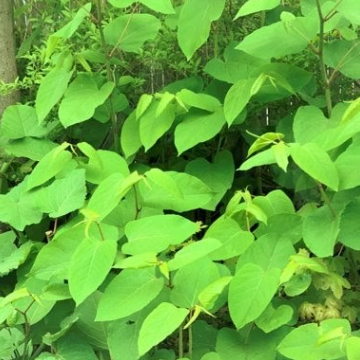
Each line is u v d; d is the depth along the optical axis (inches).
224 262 51.8
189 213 66.6
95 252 43.8
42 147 64.4
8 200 57.6
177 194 47.1
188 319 48.3
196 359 46.3
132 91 67.6
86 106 57.9
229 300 42.8
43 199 56.1
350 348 37.4
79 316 48.8
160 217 47.1
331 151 50.6
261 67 58.0
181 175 55.1
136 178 47.1
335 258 50.3
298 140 52.9
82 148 54.9
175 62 65.4
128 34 61.5
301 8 58.7
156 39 64.6
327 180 44.0
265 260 47.0
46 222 62.2
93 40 65.2
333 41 58.6
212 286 41.9
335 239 45.9
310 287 50.3
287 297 50.5
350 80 64.2
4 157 66.0
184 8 57.4
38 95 60.0
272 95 58.9
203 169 61.5
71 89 59.9
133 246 45.7
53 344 47.9
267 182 70.0
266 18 66.3
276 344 44.3
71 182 55.7
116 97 62.7
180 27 57.4
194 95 57.9
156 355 46.5
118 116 67.7
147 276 45.0
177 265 42.9
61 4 71.7
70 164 58.6
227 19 67.1
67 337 48.1
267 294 42.4
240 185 67.6
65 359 46.5
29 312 49.8
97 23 59.8
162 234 46.0
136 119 58.6
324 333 39.3
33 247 56.2
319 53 54.4
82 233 49.8
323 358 39.9
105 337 48.3
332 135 46.7
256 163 45.8
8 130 64.6
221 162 61.8
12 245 59.3
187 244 50.2
